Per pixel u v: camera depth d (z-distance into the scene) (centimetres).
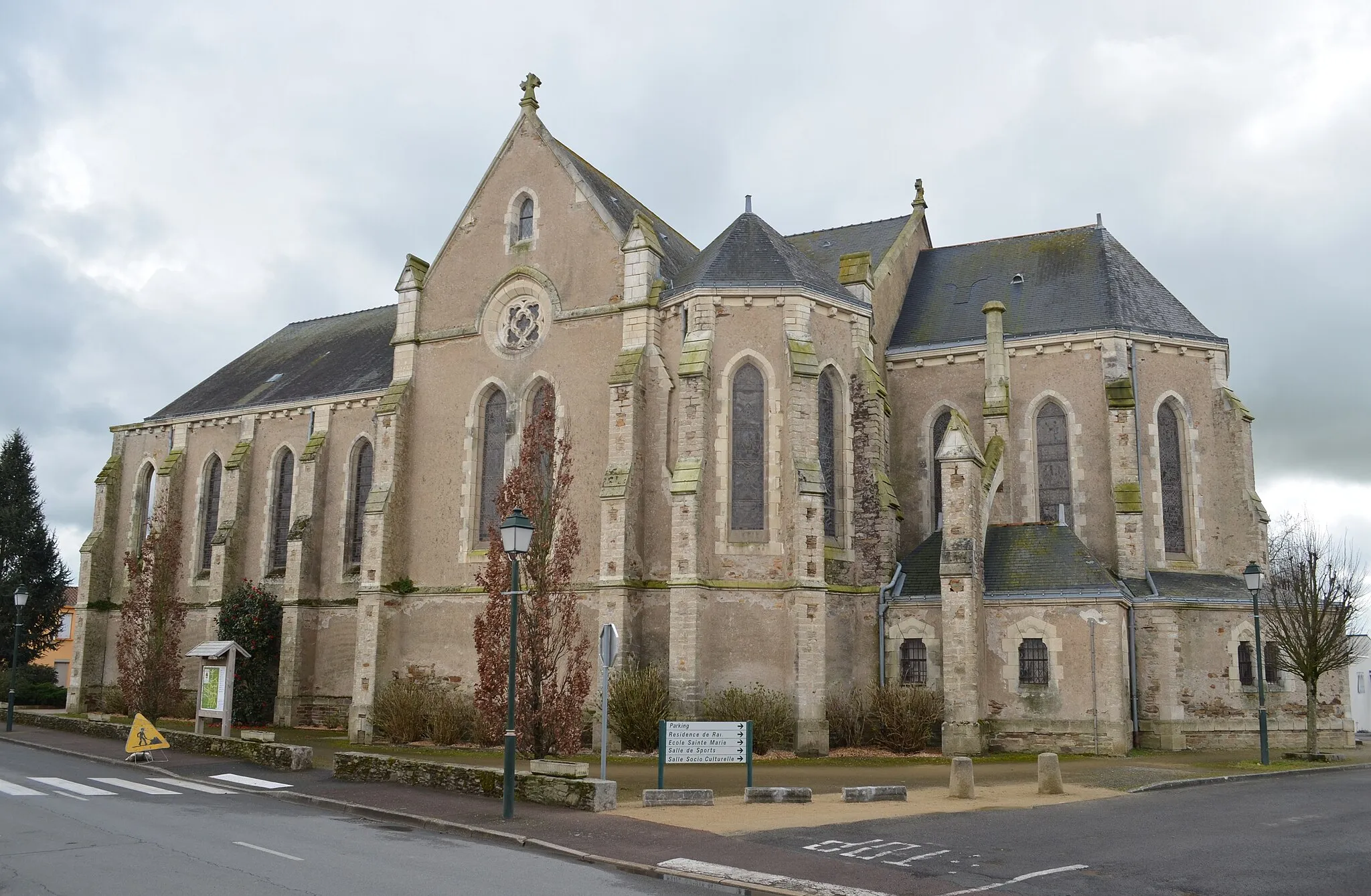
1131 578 3347
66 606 6938
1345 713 3356
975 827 1631
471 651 3316
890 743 2922
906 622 3106
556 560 2270
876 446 3241
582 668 2264
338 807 1888
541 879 1262
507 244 3538
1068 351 3672
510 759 1747
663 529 3080
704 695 2891
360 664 3391
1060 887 1227
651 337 3197
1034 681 3003
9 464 5953
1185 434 3634
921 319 4069
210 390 5031
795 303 3117
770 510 3017
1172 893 1200
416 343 3641
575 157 3744
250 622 4069
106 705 4584
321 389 4422
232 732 3569
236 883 1178
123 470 4912
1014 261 4169
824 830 1600
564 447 2430
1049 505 3631
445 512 3475
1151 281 3931
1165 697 3153
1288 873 1295
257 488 4462
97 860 1304
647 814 1756
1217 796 2042
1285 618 3225
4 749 2894
